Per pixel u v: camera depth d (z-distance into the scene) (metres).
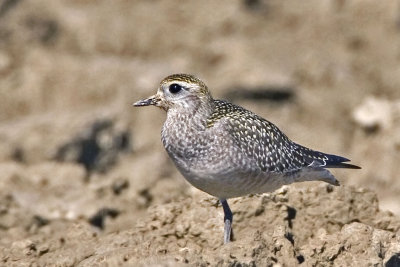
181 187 15.05
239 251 9.88
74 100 19.75
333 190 11.30
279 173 10.94
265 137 10.88
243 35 22.09
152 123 18.75
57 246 11.28
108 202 14.20
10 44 21.47
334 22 22.11
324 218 11.18
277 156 10.91
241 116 10.90
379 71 21.00
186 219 10.93
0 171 15.47
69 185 14.88
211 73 20.31
